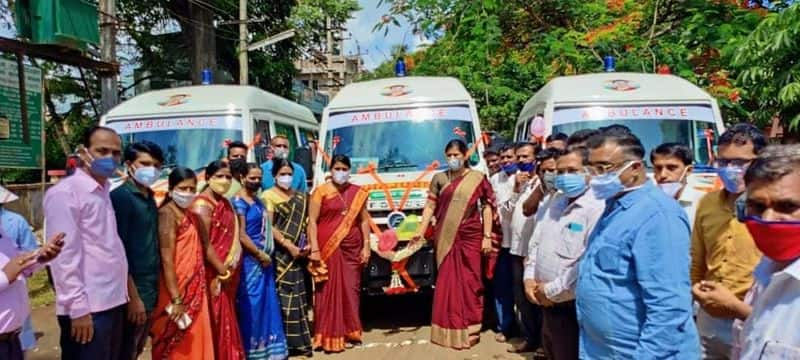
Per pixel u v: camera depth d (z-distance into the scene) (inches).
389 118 271.7
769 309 72.7
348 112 276.1
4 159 346.0
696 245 131.4
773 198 72.4
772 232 71.4
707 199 130.3
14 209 539.2
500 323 236.7
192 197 173.3
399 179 252.8
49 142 706.2
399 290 239.6
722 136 124.5
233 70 805.2
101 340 142.7
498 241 234.8
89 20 359.3
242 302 205.5
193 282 174.6
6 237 126.8
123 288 149.4
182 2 701.3
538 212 170.4
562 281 135.9
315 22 833.5
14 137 352.2
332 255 227.8
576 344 141.2
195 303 174.6
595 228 114.7
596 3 418.0
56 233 126.3
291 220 222.8
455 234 226.8
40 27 328.8
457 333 227.0
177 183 171.2
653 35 388.8
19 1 327.3
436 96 276.1
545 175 165.2
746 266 120.1
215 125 301.0
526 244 208.8
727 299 93.5
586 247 118.7
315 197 230.1
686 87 267.4
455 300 227.5
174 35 749.3
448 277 228.7
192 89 326.0
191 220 176.2
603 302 108.6
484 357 217.9
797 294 69.9
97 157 140.3
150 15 726.5
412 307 296.4
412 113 272.4
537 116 273.6
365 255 235.0
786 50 217.0
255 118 312.0
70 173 148.5
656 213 103.5
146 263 163.5
